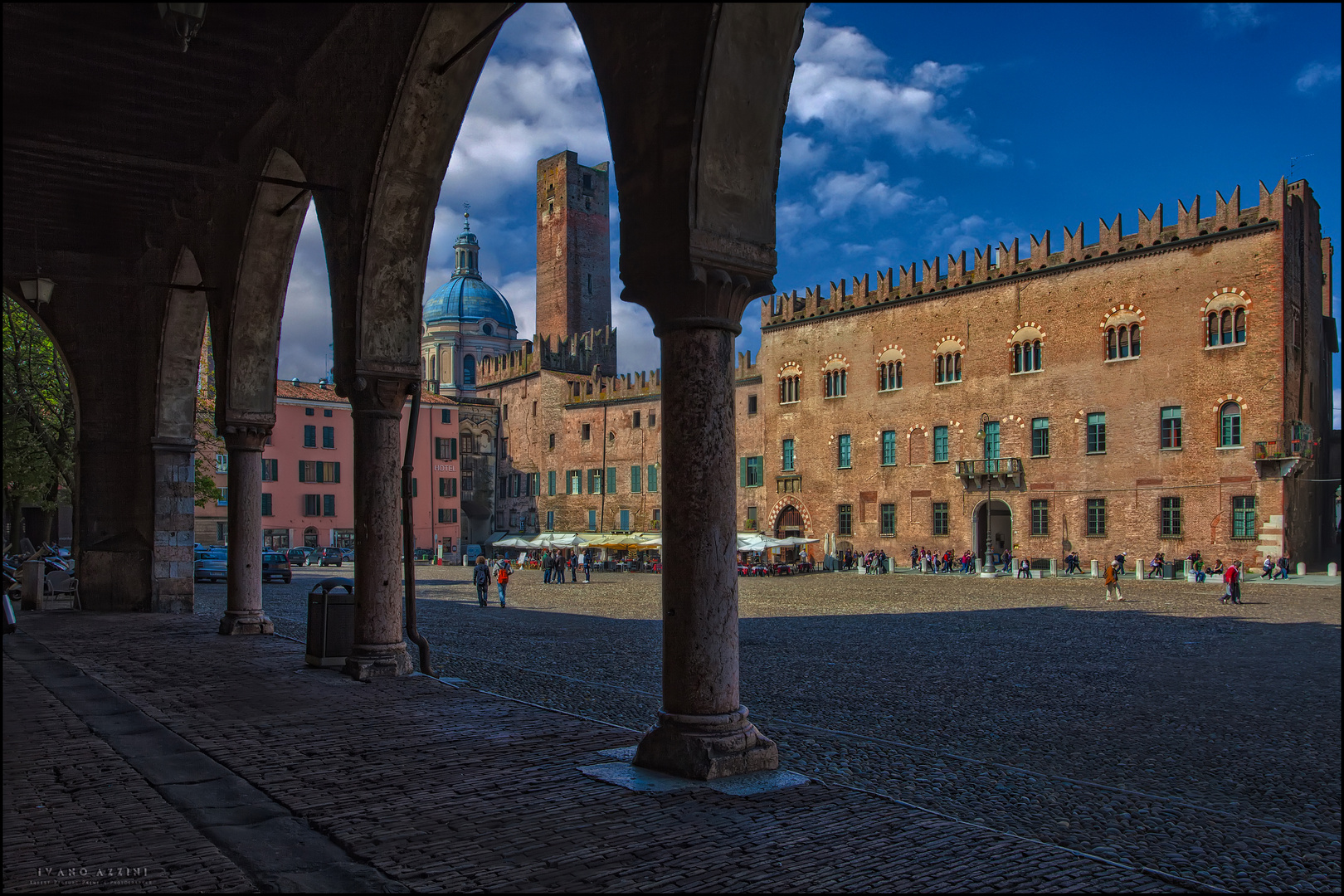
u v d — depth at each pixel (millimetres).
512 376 88250
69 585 23609
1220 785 8094
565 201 104062
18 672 12203
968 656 17469
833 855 5480
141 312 20156
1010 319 51969
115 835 5766
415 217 11836
